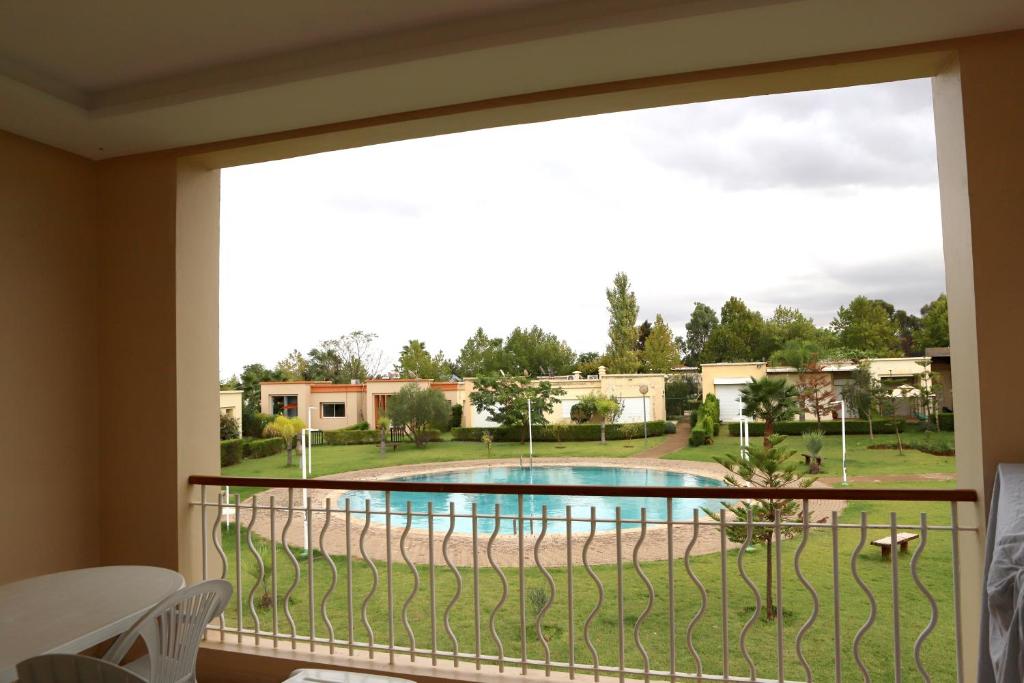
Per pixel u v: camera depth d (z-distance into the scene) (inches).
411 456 1106.1
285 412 1316.4
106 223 160.4
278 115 136.8
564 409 1312.7
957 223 113.8
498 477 885.2
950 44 110.3
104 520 156.9
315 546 389.1
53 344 149.3
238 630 139.4
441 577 328.5
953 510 104.8
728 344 1855.3
